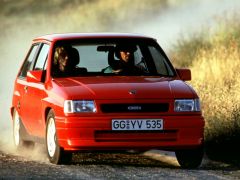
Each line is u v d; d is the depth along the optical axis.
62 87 24.27
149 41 26.66
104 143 23.33
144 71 25.94
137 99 23.53
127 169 23.20
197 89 34.06
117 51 25.97
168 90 24.00
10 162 24.61
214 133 28.86
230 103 30.30
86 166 23.77
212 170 23.53
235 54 41.22
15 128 29.22
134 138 23.41
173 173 22.47
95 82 24.48
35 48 28.23
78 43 25.94
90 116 23.34
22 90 27.91
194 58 45.44
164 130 23.55
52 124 24.47
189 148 23.84
